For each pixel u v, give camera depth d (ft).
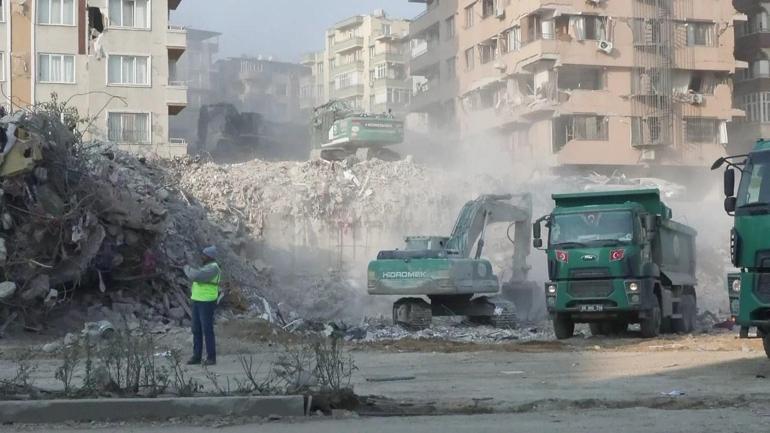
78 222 89.92
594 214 91.66
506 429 34.65
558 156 226.79
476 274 107.45
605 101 233.55
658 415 37.86
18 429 36.11
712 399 42.27
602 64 233.14
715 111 245.45
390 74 427.74
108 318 94.58
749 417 36.86
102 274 98.63
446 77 291.58
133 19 223.30
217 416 38.37
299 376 42.88
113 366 47.01
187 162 163.94
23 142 85.61
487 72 262.26
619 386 49.65
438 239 110.83
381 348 80.94
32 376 54.95
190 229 130.82
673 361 63.93
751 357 65.26
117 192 98.12
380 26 441.27
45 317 91.15
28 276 87.20
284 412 38.81
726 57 246.68
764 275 56.39
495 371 59.98
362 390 49.06
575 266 90.58
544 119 232.12
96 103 218.18
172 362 47.88
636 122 235.20
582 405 41.32
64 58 217.36
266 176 160.35
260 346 80.07
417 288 105.09
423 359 70.18
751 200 57.67
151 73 223.10
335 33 469.16
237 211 152.15
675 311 101.81
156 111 222.89
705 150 242.78
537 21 236.22
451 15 288.10
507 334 100.17
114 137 217.97
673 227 100.73
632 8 237.25
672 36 239.91
